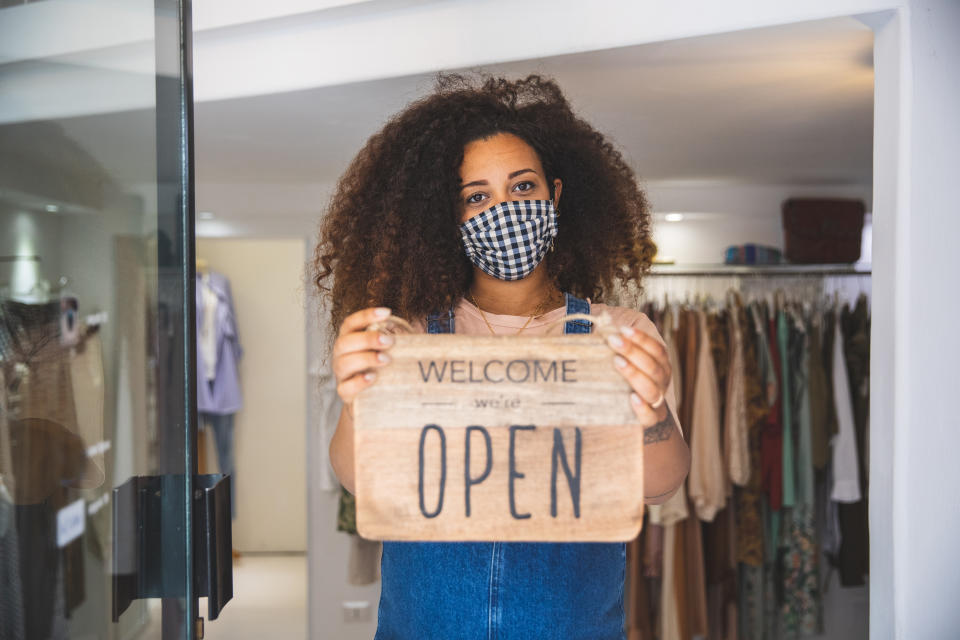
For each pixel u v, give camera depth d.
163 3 0.98
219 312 4.68
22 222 0.82
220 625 3.92
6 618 0.80
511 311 1.26
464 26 1.88
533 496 0.87
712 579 3.42
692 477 3.22
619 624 1.22
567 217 1.41
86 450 0.89
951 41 1.51
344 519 3.47
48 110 0.85
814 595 3.40
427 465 0.87
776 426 3.33
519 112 1.38
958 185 1.50
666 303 3.37
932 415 1.50
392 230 1.30
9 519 0.81
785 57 1.97
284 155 3.09
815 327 3.39
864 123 2.64
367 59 1.97
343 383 0.87
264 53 2.08
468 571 1.14
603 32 1.78
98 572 0.90
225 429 4.81
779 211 3.78
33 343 0.83
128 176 0.94
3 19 0.81
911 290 1.50
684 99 2.35
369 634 3.69
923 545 1.49
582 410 0.87
